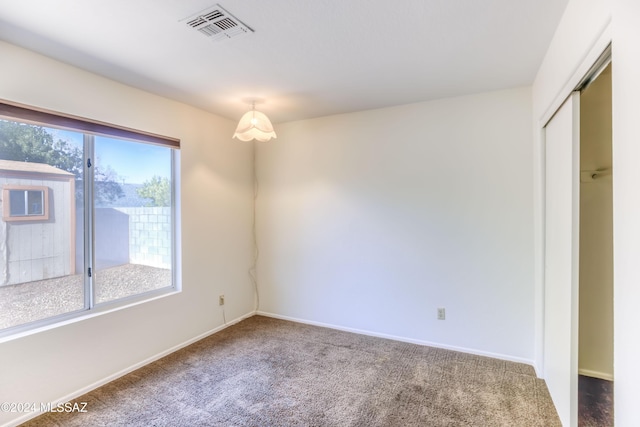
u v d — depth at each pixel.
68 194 2.32
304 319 3.72
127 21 1.72
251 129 2.82
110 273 2.58
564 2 1.59
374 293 3.32
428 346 3.05
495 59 2.20
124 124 2.58
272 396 2.24
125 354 2.56
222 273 3.54
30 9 1.60
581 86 1.61
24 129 2.08
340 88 2.73
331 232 3.54
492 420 1.97
